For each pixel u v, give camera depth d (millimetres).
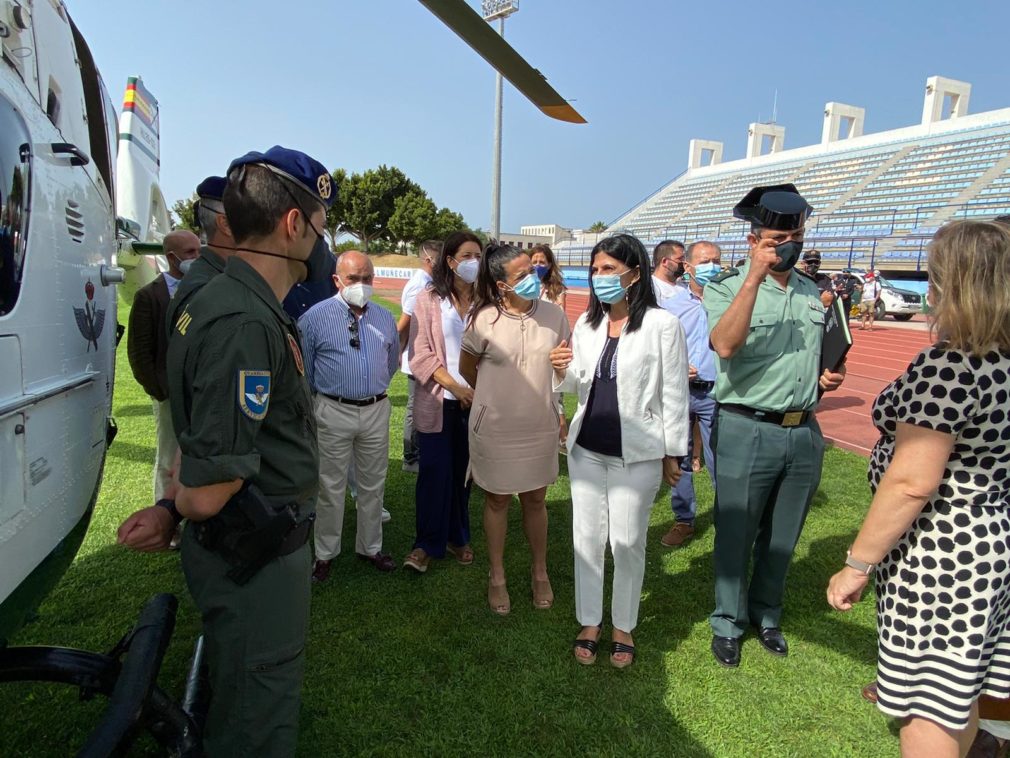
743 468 2705
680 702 2533
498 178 17750
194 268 1786
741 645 2922
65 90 2131
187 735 1730
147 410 6930
